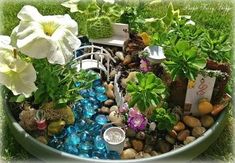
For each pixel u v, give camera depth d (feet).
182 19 1.51
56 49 1.19
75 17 1.75
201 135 1.29
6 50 1.27
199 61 1.27
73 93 1.33
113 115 1.34
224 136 1.40
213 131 1.30
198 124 1.34
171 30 1.39
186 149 1.24
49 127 1.31
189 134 1.33
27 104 1.36
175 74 1.27
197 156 1.34
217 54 1.33
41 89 1.29
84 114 1.37
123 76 1.43
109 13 1.50
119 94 1.37
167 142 1.31
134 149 1.29
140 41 1.45
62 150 1.28
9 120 1.32
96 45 1.53
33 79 1.25
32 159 1.34
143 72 1.37
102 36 1.51
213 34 1.35
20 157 1.34
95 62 1.47
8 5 1.85
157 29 1.45
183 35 1.35
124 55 1.49
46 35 1.23
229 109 1.44
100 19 1.49
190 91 1.33
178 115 1.36
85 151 1.28
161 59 1.31
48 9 1.84
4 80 1.24
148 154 1.28
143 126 1.30
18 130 1.28
